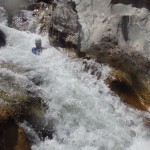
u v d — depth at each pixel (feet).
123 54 47.19
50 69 43.45
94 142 37.06
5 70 41.16
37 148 35.32
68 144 36.45
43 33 50.01
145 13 50.78
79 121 38.42
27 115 36.78
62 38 47.50
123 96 43.50
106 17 50.60
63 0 49.98
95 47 47.57
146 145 38.81
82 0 52.95
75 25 48.26
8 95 37.91
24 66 42.70
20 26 51.37
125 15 49.98
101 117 39.75
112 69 45.39
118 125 39.78
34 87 40.27
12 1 56.03
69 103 39.78
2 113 35.14
